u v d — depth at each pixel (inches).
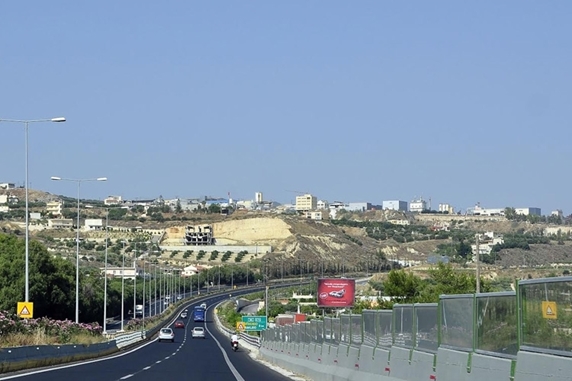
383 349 1138.7
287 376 1871.3
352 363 1359.5
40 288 4045.3
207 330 6392.7
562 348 561.3
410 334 989.2
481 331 732.0
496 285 3678.6
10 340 2094.0
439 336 860.6
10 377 1487.5
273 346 2768.2
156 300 7810.0
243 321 4591.5
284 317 4227.4
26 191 2379.4
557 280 569.9
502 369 665.6
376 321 1198.3
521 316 631.2
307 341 2011.6
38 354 1913.1
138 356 2751.0
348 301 3983.8
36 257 4094.5
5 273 3998.5
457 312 799.1
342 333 1513.3
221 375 1781.5
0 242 4153.5
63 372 1704.0
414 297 3238.2
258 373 1957.4
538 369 589.9
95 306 5334.6
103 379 1498.5
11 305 3885.3
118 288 6678.2
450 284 3164.4
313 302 6181.1
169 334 4446.4
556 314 569.9
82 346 2400.3
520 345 630.5
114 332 4633.4
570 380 542.0
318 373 1665.8
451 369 800.9
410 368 963.3
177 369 1972.2
